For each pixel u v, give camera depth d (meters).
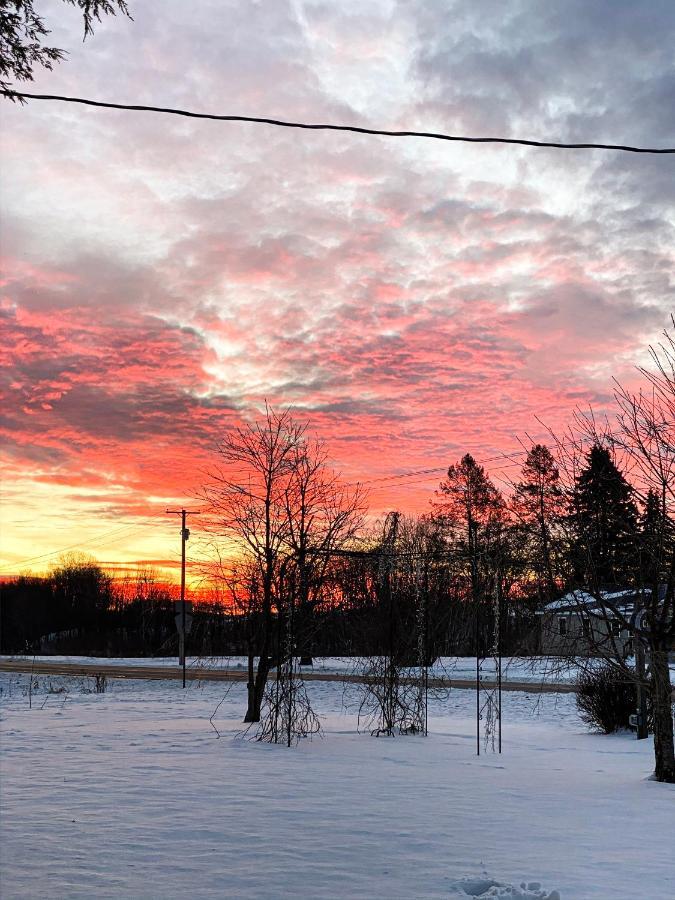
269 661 20.11
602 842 8.10
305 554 19.19
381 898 6.18
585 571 13.61
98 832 8.33
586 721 20.58
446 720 22.59
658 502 13.28
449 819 9.10
